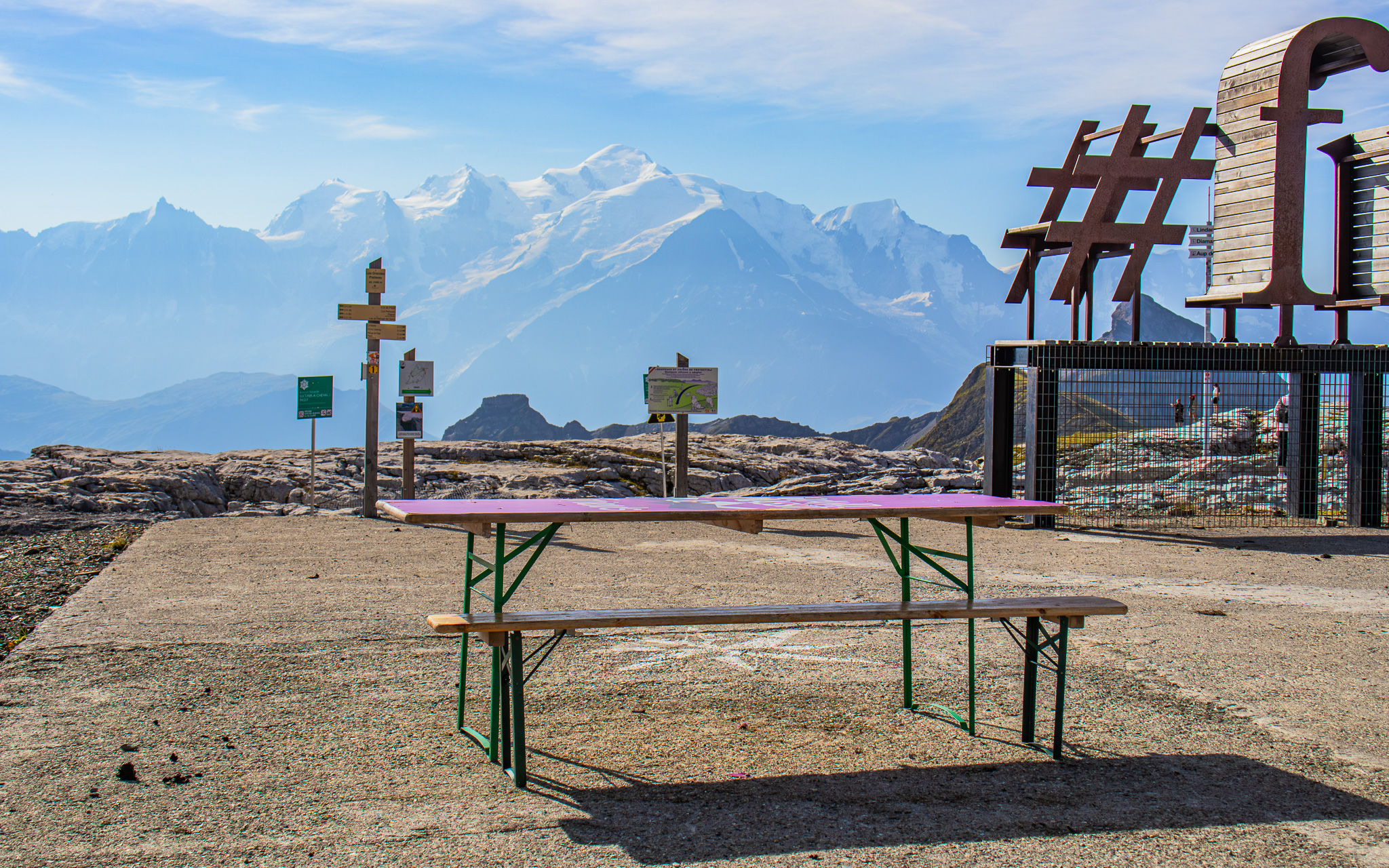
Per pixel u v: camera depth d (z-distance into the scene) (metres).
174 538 13.02
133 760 4.67
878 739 5.11
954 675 6.39
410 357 16.89
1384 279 15.27
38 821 3.94
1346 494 16.39
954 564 11.20
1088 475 20.36
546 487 24.08
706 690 6.04
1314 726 5.37
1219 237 15.99
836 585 9.73
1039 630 5.17
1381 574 10.61
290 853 3.65
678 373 16.61
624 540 13.05
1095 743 5.08
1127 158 14.99
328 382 17.16
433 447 30.27
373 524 14.97
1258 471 19.66
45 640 7.05
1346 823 4.05
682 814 4.09
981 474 28.94
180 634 7.30
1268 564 11.28
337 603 8.55
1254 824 4.03
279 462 24.05
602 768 4.65
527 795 4.29
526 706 5.69
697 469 28.19
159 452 26.22
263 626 7.61
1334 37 14.57
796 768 4.67
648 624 4.62
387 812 4.07
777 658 6.83
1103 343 14.88
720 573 10.38
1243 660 6.77
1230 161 15.61
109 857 3.61
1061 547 12.69
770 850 3.71
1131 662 6.73
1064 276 15.09
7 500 16.81
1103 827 3.97
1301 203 14.92
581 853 3.68
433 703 5.71
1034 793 4.36
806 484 24.25
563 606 8.51
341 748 4.90
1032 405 14.83
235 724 5.26
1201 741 5.12
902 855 3.68
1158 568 11.00
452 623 4.41
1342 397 15.73
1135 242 15.17
